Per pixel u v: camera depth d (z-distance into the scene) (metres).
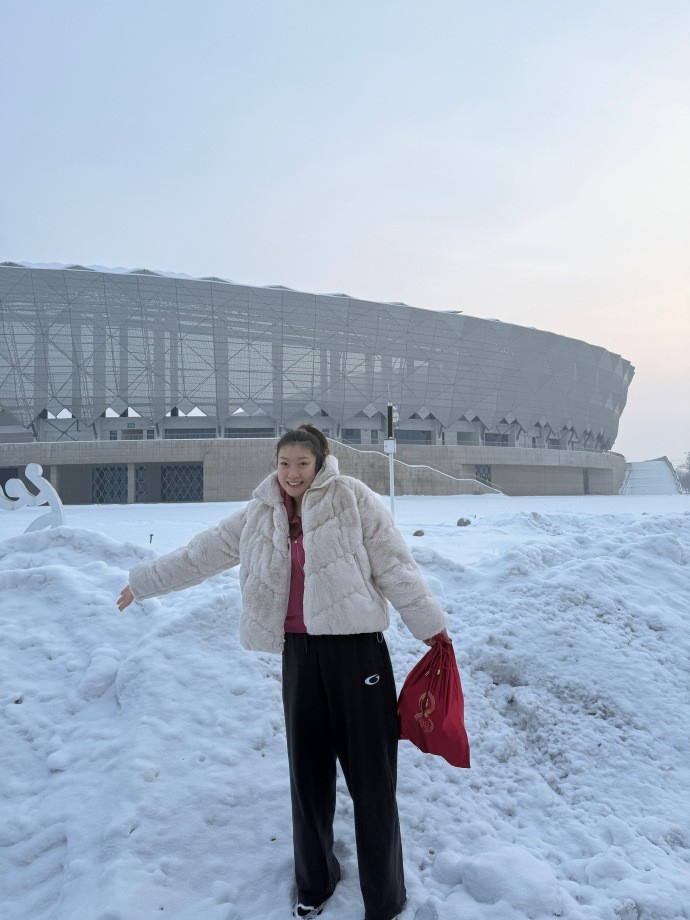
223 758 2.77
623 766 3.08
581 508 29.14
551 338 72.94
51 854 2.35
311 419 62.56
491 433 73.44
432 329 63.50
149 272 58.19
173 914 2.07
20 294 51.72
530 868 2.23
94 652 3.48
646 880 2.27
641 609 4.42
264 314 57.66
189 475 50.34
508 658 3.83
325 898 2.13
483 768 3.02
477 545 9.69
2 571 4.16
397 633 4.08
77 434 59.91
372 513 2.25
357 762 2.08
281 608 2.19
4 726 3.01
